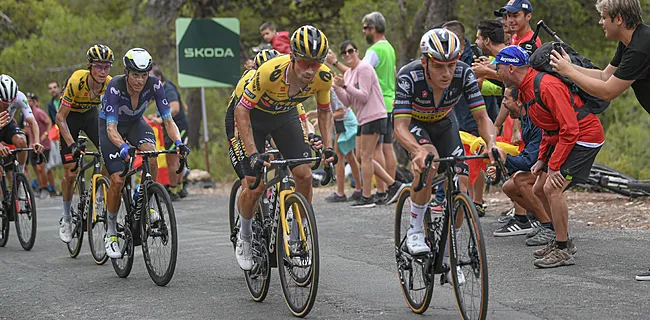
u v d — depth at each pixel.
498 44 21.47
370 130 26.62
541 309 13.52
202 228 25.70
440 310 14.12
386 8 42.97
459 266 12.63
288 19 51.25
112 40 51.50
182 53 40.91
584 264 16.58
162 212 17.03
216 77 41.25
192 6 51.97
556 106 15.88
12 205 23.47
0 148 22.59
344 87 25.98
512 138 21.08
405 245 14.03
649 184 24.03
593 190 27.30
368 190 27.47
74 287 17.61
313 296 13.53
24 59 50.28
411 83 13.32
